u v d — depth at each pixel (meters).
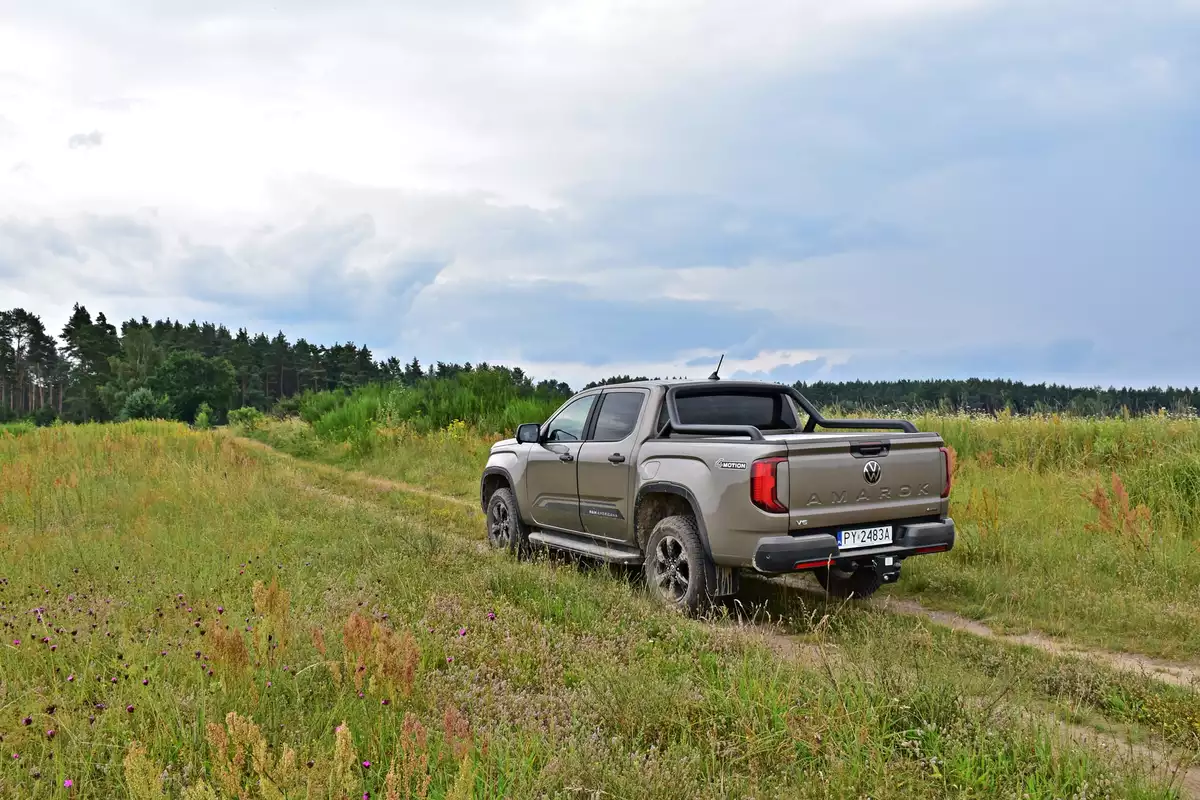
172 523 9.33
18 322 163.00
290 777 2.81
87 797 3.17
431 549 7.83
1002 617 6.15
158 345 153.62
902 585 7.33
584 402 8.08
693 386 7.11
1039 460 12.28
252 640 4.58
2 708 3.73
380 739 3.48
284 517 10.27
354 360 171.88
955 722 3.71
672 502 6.69
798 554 5.66
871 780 3.21
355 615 4.19
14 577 6.53
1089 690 4.50
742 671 4.35
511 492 8.91
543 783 3.16
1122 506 7.95
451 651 4.86
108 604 5.60
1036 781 3.20
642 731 3.70
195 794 2.87
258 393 152.25
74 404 145.75
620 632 5.48
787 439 5.77
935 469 6.36
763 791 3.23
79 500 10.95
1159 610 6.00
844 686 4.05
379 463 18.53
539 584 6.57
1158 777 3.35
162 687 3.96
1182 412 12.62
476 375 23.80
